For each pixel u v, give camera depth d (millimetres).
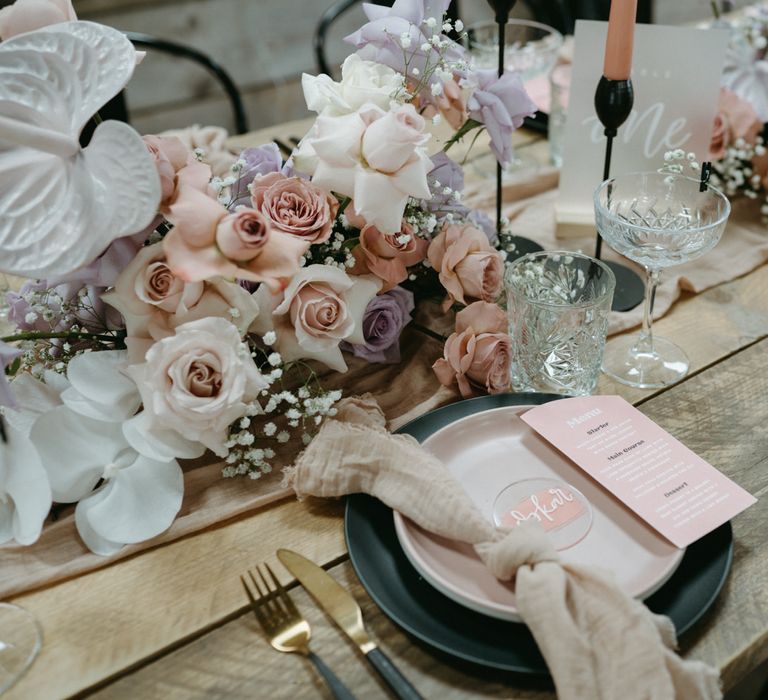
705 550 709
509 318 901
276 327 844
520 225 1274
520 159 1466
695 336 1031
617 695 575
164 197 749
